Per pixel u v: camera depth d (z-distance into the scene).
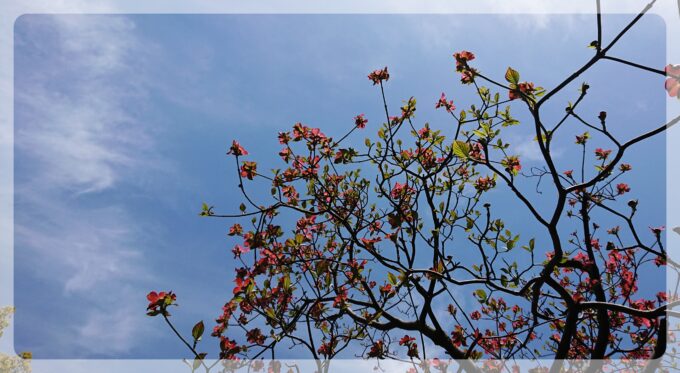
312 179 5.62
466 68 3.64
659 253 4.40
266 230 5.10
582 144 5.01
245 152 4.97
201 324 3.23
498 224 4.32
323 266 4.67
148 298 3.20
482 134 3.77
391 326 4.79
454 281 4.17
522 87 3.41
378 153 5.49
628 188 5.44
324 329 5.10
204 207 4.84
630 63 2.93
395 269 4.44
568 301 4.00
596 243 5.63
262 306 4.13
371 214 5.77
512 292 4.02
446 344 4.68
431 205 5.20
